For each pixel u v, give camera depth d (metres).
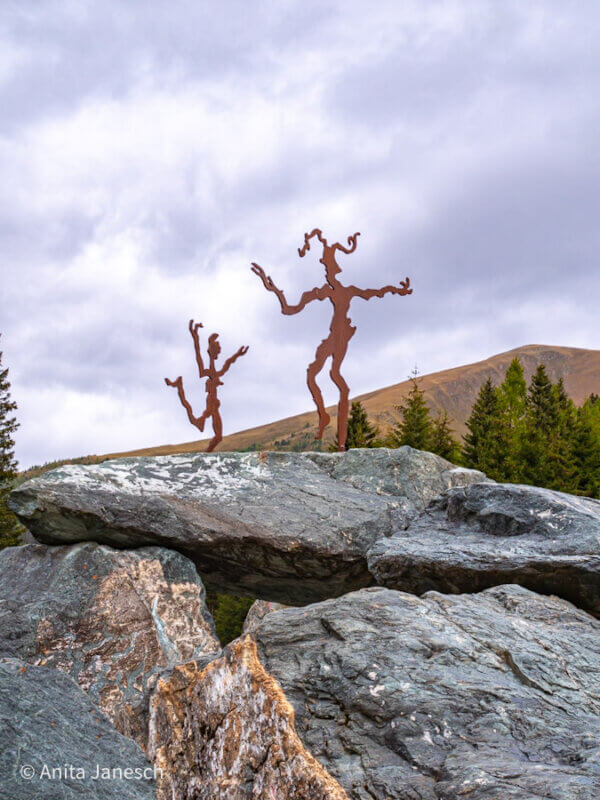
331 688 7.45
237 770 4.57
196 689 5.15
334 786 4.06
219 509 12.03
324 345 14.64
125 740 5.47
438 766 6.22
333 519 12.34
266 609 19.48
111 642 10.43
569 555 10.73
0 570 11.55
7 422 48.75
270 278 14.06
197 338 14.12
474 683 7.27
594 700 7.42
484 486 12.42
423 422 45.62
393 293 15.58
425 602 8.96
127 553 11.43
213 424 13.89
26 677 5.80
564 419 54.94
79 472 11.81
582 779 5.45
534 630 8.62
